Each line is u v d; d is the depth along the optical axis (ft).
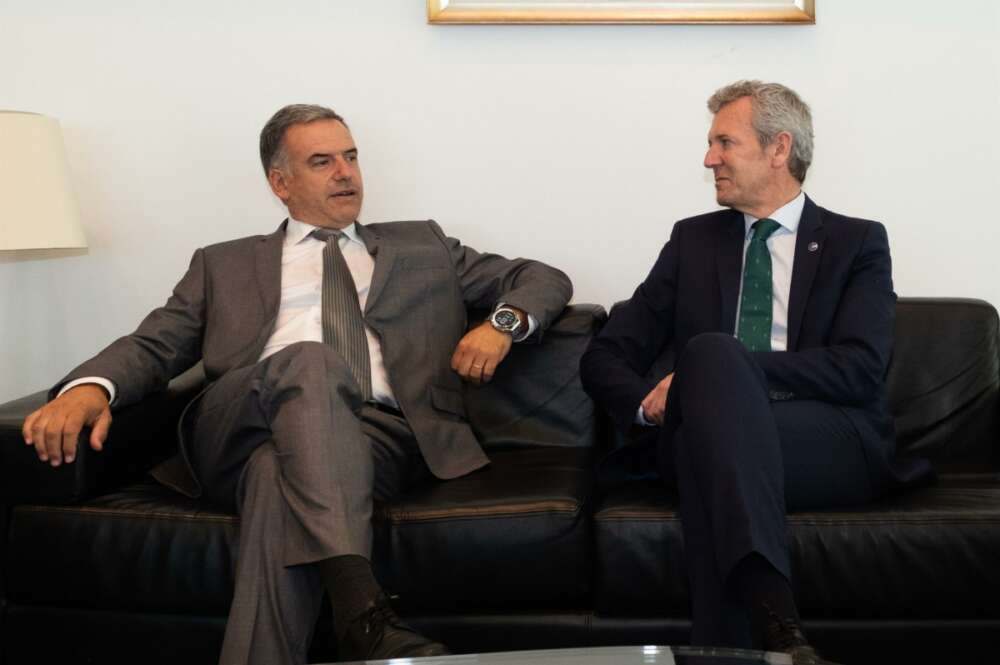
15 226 8.18
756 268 7.20
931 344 7.80
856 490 6.40
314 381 6.13
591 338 8.07
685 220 7.76
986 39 8.82
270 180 8.34
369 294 7.83
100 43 9.29
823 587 6.15
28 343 9.50
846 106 8.98
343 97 9.25
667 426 6.28
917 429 7.68
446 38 9.14
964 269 9.03
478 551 6.36
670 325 7.66
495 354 7.47
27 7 9.29
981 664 6.26
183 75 9.29
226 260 8.03
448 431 7.50
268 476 6.01
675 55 9.04
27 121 8.32
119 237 9.43
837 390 6.49
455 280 8.18
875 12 8.89
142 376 7.18
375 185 9.32
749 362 5.70
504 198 9.27
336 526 5.71
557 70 9.12
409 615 6.57
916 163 8.98
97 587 6.61
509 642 6.51
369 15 9.16
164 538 6.55
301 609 5.92
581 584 6.41
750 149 7.06
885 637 6.28
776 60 8.99
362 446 6.17
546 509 6.38
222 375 7.54
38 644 6.82
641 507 6.40
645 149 9.14
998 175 8.91
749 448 5.32
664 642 6.41
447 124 9.23
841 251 6.98
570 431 8.00
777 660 4.22
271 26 9.21
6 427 6.64
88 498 6.81
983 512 6.13
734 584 5.18
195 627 6.66
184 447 6.99
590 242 9.26
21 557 6.66
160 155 9.36
